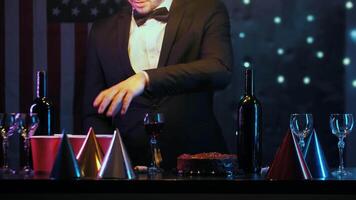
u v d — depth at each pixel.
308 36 4.72
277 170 2.59
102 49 4.85
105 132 4.81
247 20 4.76
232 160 2.82
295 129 3.03
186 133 4.76
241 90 4.75
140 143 4.77
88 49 4.86
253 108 2.90
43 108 3.33
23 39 4.89
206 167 2.78
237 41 4.77
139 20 4.86
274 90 4.74
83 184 2.51
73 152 2.66
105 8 4.88
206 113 4.76
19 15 4.90
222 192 2.48
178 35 4.81
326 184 2.48
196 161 2.79
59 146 2.64
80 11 4.88
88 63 4.85
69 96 4.84
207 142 4.76
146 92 4.79
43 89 3.36
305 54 4.72
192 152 4.75
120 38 4.84
